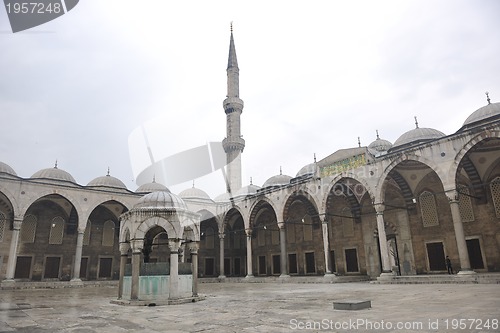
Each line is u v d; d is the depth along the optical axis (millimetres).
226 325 7934
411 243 29109
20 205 29297
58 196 34844
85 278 36344
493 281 18734
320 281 28328
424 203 28906
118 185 40688
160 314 10070
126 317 9609
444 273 27000
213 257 43906
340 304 9992
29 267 33906
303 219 38250
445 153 22547
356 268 32594
